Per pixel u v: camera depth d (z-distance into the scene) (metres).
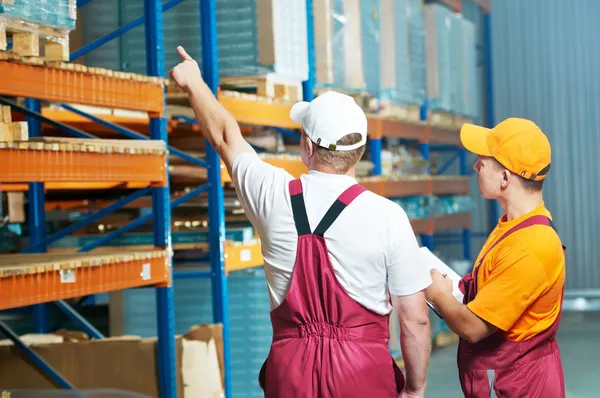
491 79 15.61
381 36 10.02
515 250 3.70
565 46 15.85
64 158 4.86
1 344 6.00
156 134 5.80
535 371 3.79
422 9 11.67
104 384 5.98
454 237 16.00
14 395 5.85
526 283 3.66
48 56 4.83
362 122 3.38
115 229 7.39
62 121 7.09
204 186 6.80
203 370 6.15
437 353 10.76
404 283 3.30
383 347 3.32
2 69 4.50
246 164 3.51
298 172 7.59
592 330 12.38
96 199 7.90
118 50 7.10
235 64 7.11
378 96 9.83
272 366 3.37
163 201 5.77
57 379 5.90
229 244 6.87
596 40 15.72
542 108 15.94
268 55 7.02
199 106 3.71
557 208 15.84
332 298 3.27
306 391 3.27
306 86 8.18
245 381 7.48
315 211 3.31
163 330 5.89
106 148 5.13
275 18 7.05
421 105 11.68
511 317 3.68
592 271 15.69
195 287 7.51
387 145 11.49
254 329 7.48
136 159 5.45
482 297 3.70
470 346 3.88
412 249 3.30
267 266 3.43
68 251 7.04
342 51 8.92
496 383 3.81
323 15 8.39
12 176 4.55
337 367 3.25
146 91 5.66
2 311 7.61
